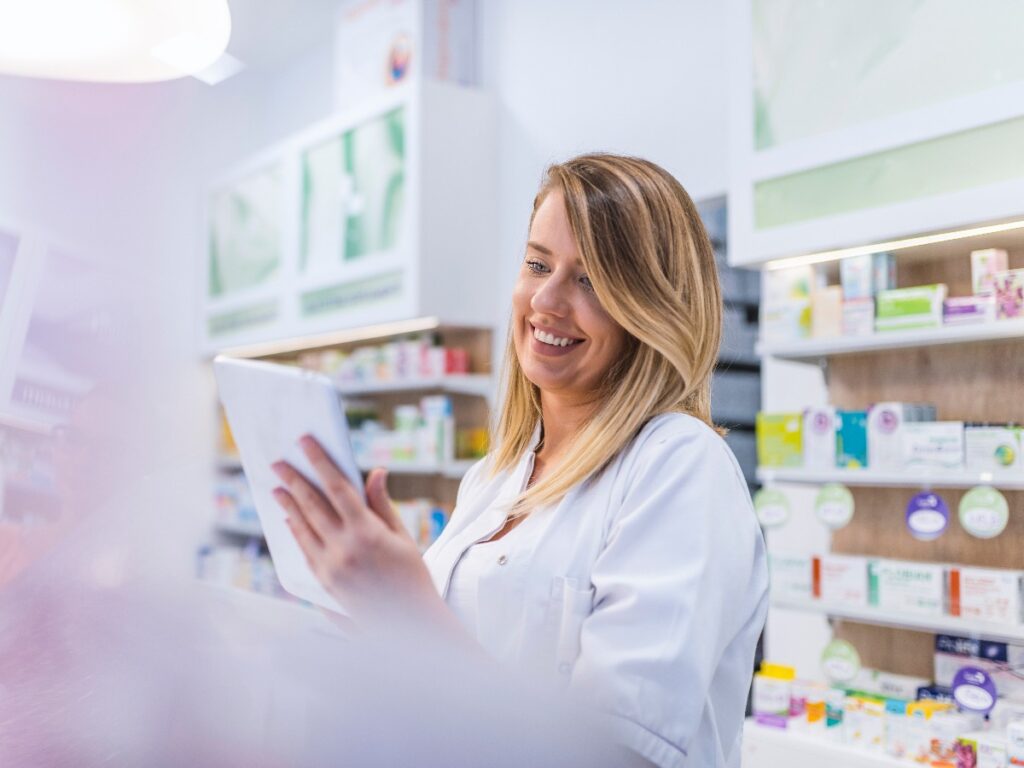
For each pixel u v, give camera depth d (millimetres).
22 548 249
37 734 234
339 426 563
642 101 4289
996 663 2617
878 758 2557
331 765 264
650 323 1130
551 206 1197
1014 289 2523
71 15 263
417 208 4629
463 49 5062
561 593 1089
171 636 257
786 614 3584
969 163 2443
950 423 2621
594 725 321
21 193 217
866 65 2672
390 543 569
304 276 5152
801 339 2953
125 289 228
